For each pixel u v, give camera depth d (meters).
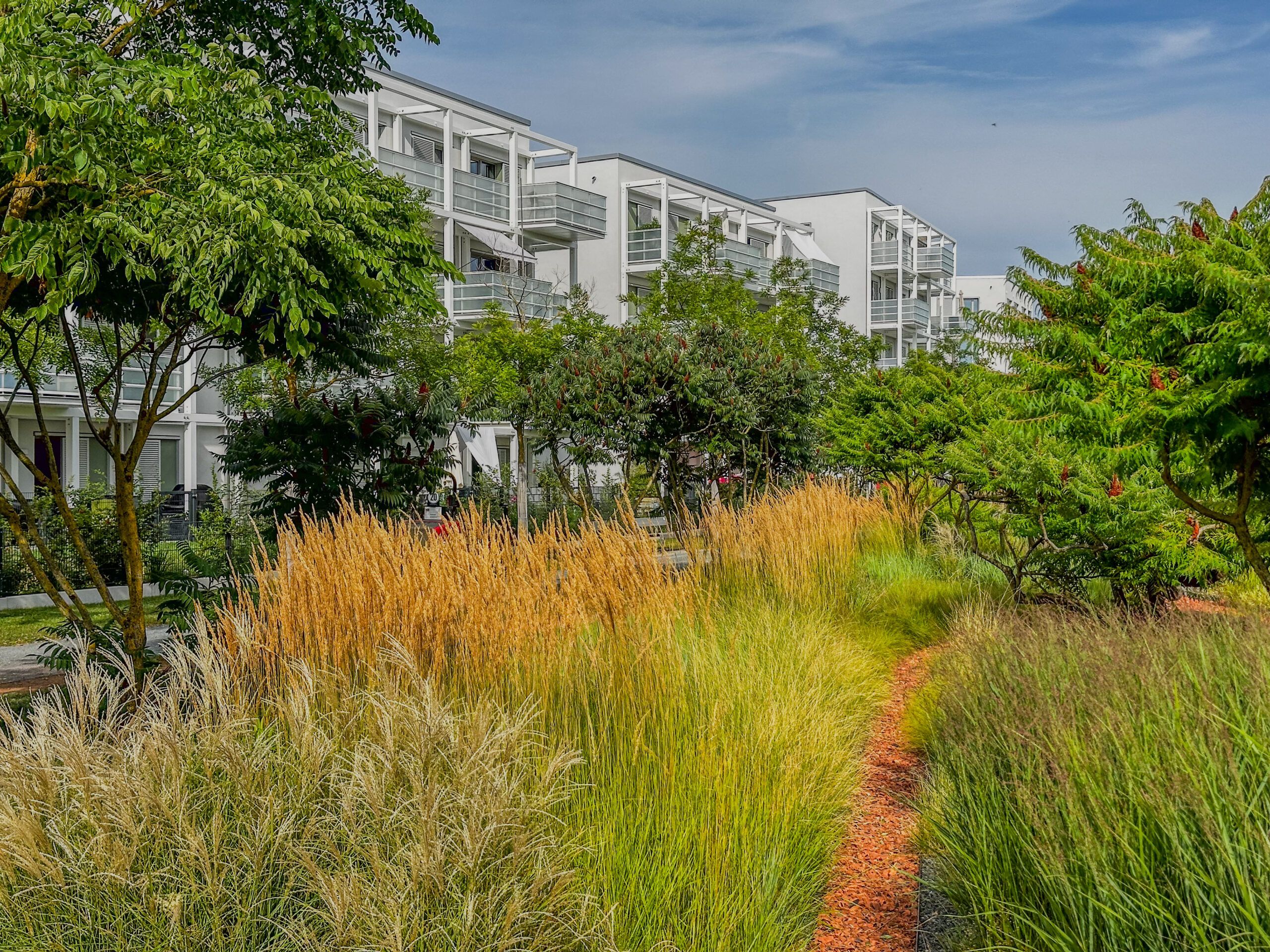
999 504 11.33
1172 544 7.68
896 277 63.31
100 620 11.91
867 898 4.04
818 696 5.98
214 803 2.98
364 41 8.05
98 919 2.68
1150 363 5.28
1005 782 4.07
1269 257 4.96
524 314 33.75
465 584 4.96
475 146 35.34
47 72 4.96
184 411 27.30
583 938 2.88
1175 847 2.88
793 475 16.08
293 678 3.87
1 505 6.65
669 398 14.70
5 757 3.03
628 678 4.73
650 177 44.47
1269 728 3.52
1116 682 4.35
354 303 7.94
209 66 6.39
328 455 10.32
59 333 9.81
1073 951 2.95
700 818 3.76
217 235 5.43
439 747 3.26
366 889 2.73
